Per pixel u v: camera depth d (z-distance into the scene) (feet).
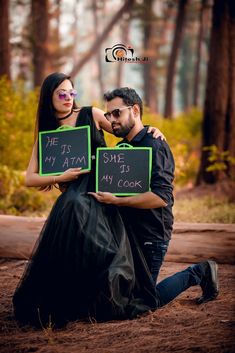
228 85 42.96
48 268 16.84
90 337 15.64
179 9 79.56
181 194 41.81
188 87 158.61
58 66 95.45
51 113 17.87
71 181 17.54
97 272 16.58
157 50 130.62
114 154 17.12
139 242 17.42
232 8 42.68
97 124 18.03
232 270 22.07
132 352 14.37
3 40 49.85
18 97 41.14
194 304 18.26
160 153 17.08
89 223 16.76
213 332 15.42
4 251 24.61
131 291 17.06
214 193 40.70
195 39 156.87
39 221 24.44
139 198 16.75
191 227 23.21
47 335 15.94
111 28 88.79
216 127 42.98
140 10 110.93
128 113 17.13
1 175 34.47
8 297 19.66
